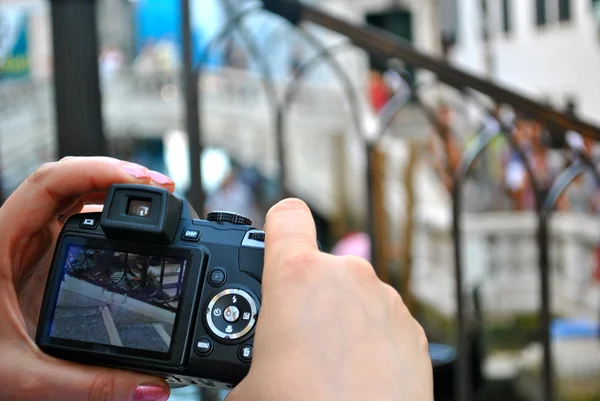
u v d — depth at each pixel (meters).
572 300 5.09
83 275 0.81
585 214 5.17
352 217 11.53
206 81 13.69
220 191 9.92
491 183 5.95
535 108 1.95
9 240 0.81
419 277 6.31
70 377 0.77
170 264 0.79
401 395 0.59
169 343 0.76
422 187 6.72
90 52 1.66
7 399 0.78
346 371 0.59
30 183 0.83
